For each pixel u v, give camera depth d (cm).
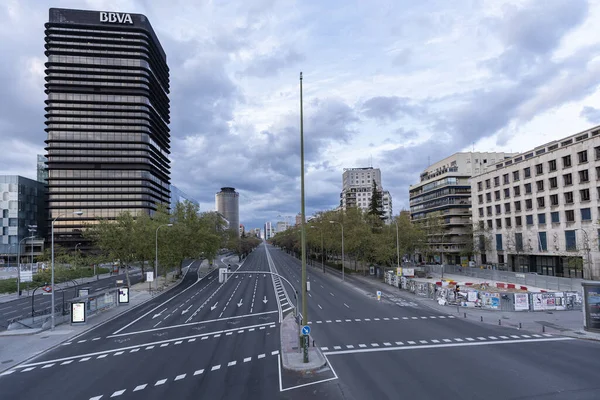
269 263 11381
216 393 1648
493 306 3731
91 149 13538
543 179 6625
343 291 5341
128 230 6469
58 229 12950
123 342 2720
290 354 2180
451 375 1809
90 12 14188
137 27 14425
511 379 1742
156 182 14950
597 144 5522
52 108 13462
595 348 2284
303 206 2148
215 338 2709
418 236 7819
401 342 2466
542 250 6612
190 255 8038
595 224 5525
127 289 4622
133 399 1620
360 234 7175
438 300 4141
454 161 10894
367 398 1544
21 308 4541
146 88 14225
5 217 11625
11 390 1806
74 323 3438
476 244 8444
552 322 3058
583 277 5662
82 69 13762
